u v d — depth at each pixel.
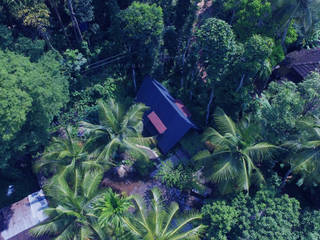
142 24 25.34
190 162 27.53
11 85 19.69
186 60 31.08
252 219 19.59
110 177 27.53
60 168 22.05
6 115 18.98
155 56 29.55
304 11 26.22
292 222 19.14
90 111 31.66
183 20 30.80
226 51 21.94
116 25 29.31
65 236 17.95
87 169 21.69
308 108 23.47
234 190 21.19
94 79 33.84
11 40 25.27
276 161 23.86
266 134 22.05
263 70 24.95
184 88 33.28
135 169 28.17
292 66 32.56
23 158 29.19
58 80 25.72
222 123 21.84
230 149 20.64
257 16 26.75
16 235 24.16
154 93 30.27
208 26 22.03
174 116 28.33
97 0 33.50
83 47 33.41
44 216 25.00
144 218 18.58
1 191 27.80
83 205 19.23
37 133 24.17
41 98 21.70
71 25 35.66
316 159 19.56
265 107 23.89
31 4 26.42
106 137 23.69
